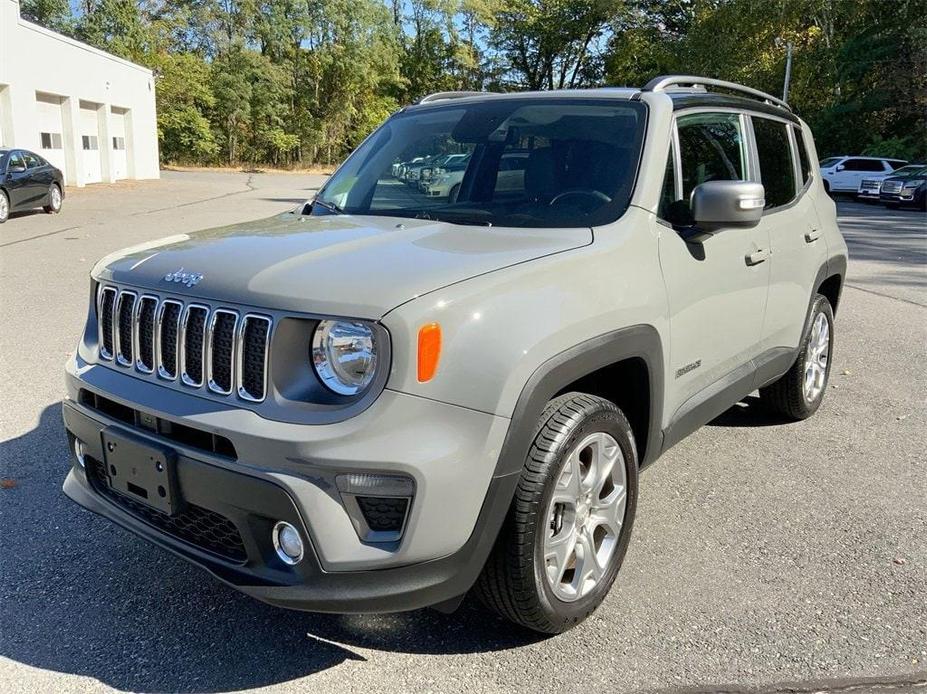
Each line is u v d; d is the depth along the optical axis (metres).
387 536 2.37
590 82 62.72
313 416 2.32
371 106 57.53
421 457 2.28
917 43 33.50
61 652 2.81
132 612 3.06
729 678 2.70
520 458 2.49
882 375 6.42
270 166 54.00
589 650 2.84
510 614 2.72
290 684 2.65
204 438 2.49
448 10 58.91
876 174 29.45
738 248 3.80
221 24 54.38
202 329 2.53
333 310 2.31
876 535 3.73
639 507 4.00
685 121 3.64
